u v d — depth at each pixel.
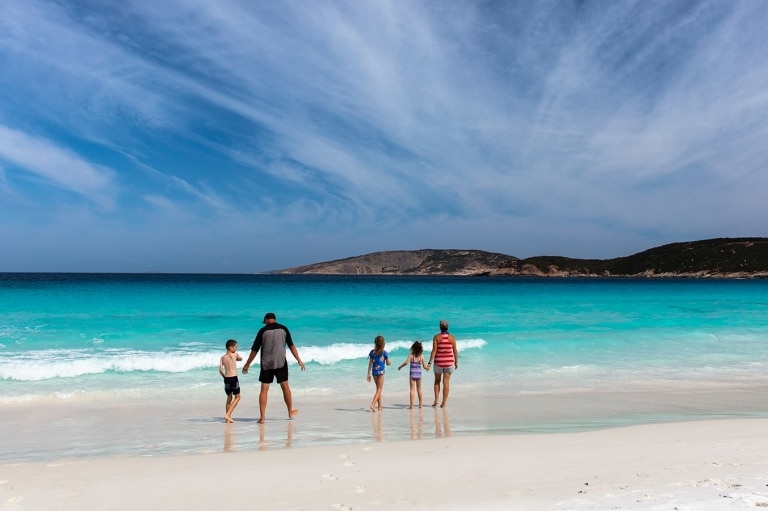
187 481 5.55
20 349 16.48
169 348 16.92
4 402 10.95
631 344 18.70
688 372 14.56
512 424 9.06
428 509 4.45
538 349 17.67
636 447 6.76
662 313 29.94
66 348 16.72
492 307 33.75
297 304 34.50
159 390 12.16
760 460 5.94
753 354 17.22
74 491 5.23
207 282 82.81
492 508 4.39
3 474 5.91
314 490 5.14
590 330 21.95
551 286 75.88
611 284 86.81
